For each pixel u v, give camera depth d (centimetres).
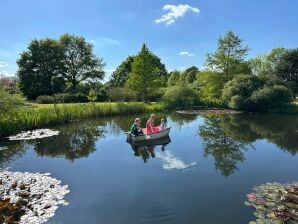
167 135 1738
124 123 2383
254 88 3462
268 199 765
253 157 1257
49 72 5250
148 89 4112
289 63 5338
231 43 4266
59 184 909
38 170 1080
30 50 5184
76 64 5516
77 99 4250
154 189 870
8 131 1783
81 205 754
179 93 3919
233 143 1553
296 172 1041
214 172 1038
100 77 5666
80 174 1025
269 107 3300
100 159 1237
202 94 4453
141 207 743
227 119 2650
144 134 1555
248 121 2484
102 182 938
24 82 5034
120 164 1155
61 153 1352
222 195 819
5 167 1122
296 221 636
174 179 964
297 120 2533
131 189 871
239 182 931
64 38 5434
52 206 742
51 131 1956
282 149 1405
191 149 1415
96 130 2019
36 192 834
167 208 736
